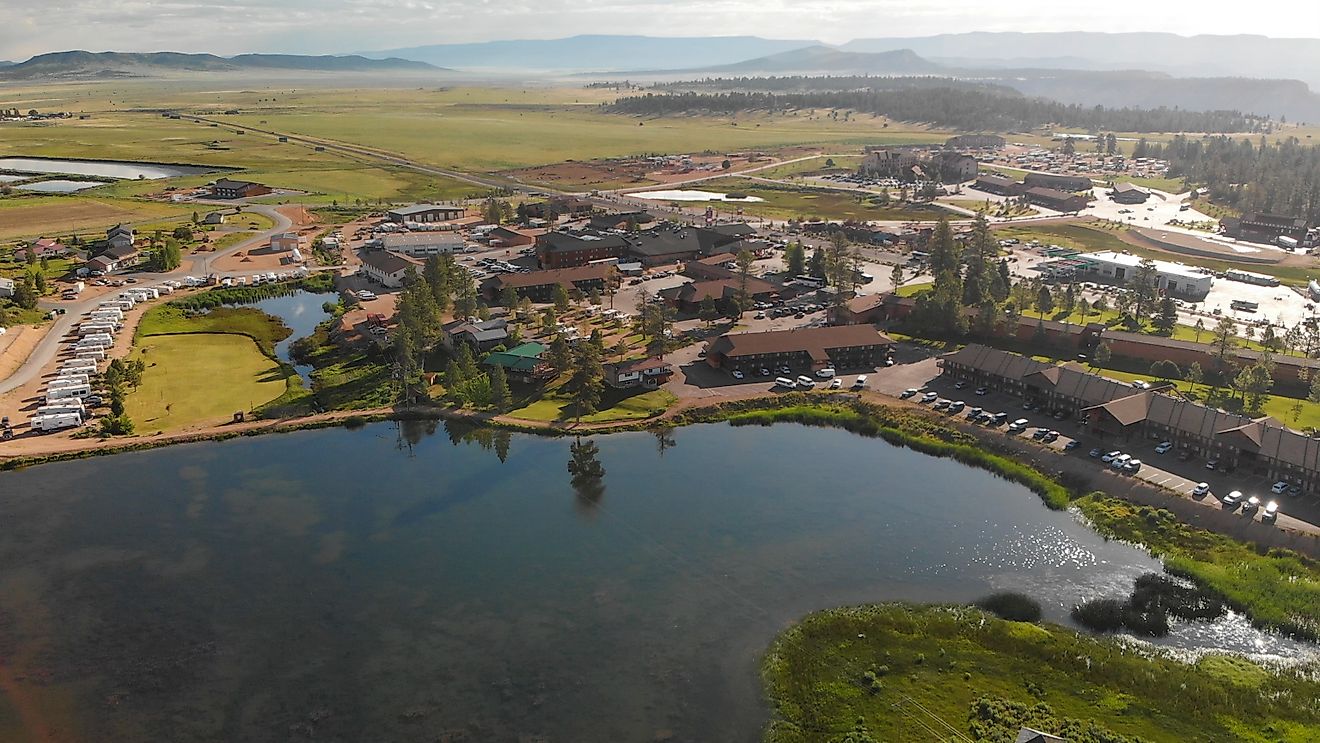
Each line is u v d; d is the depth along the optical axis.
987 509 124.19
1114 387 146.75
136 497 127.44
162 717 84.56
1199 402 156.25
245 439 147.50
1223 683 87.25
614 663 91.62
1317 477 119.25
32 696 87.31
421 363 180.00
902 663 91.06
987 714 82.62
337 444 147.00
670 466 138.50
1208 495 120.75
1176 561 108.25
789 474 135.75
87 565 110.19
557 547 114.81
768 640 95.25
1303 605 98.19
